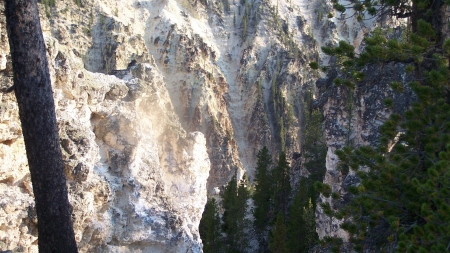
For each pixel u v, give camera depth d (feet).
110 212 51.55
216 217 122.01
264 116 252.83
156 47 261.65
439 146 31.09
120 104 58.39
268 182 134.00
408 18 40.68
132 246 53.72
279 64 273.54
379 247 35.63
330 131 92.22
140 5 280.31
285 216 129.18
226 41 290.76
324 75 280.72
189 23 280.31
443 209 25.68
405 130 36.73
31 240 41.65
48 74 30.17
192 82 246.47
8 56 40.45
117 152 55.06
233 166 224.74
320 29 312.91
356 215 35.78
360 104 83.10
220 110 249.14
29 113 29.48
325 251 81.61
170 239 55.62
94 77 56.65
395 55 32.24
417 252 26.11
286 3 319.06
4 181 41.39
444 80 29.01
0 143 40.11
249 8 302.86
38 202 30.83
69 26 231.71
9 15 28.43
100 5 252.62
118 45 236.43
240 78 271.49
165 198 58.39
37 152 29.91
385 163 34.47
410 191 32.04
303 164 140.26
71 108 49.85
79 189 46.03
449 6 33.30
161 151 66.69
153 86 67.97
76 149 47.32
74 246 32.17
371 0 41.37
